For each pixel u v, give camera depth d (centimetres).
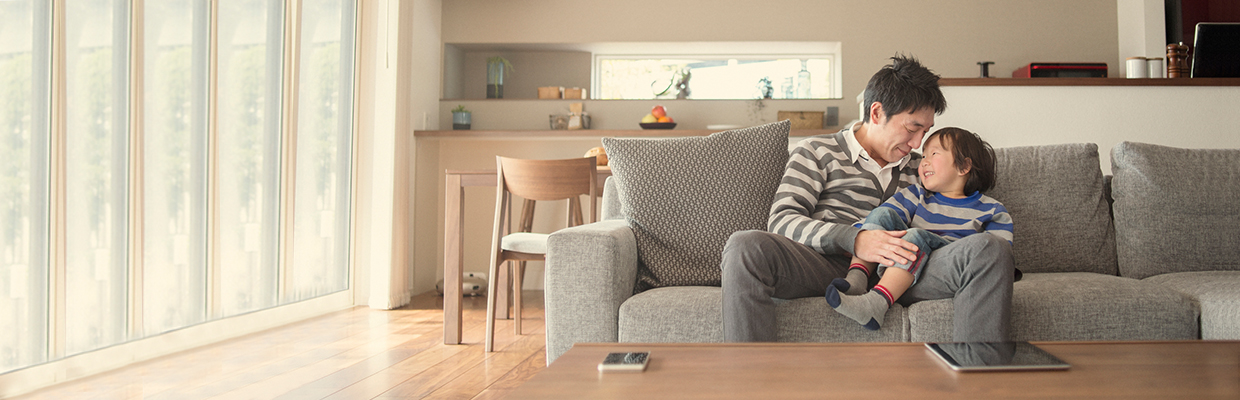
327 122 344
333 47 349
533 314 352
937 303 138
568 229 164
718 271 170
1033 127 300
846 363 87
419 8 440
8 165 185
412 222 432
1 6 183
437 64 472
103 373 214
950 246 136
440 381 207
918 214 161
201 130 257
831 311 140
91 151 210
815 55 496
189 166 251
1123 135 298
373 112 382
